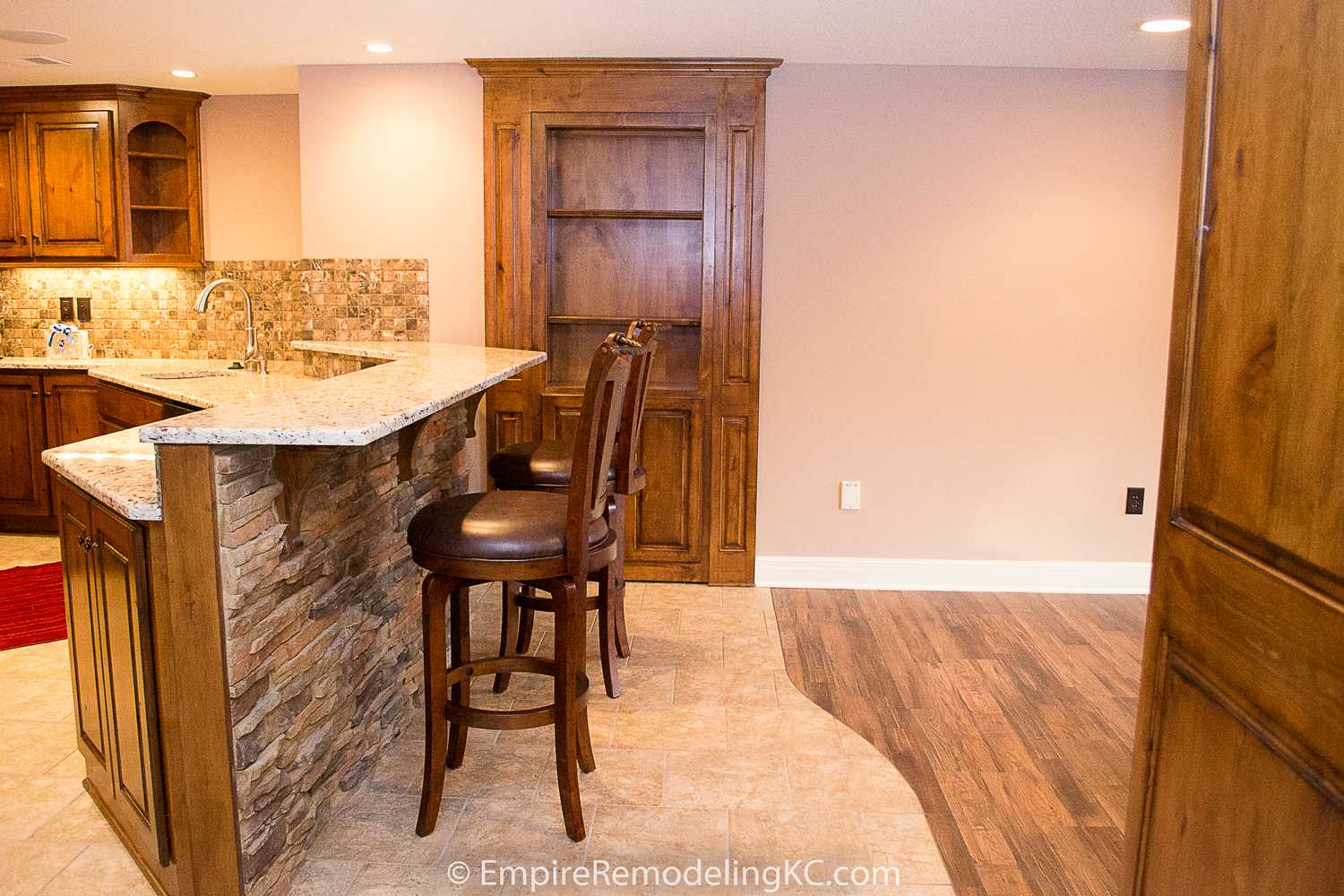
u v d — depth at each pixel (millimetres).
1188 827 1399
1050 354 4527
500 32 3926
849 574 4688
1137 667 3723
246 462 2098
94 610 2357
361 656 2785
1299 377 1149
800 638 3988
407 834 2539
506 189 4539
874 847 2508
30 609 4203
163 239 5438
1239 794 1266
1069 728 3197
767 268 4504
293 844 2365
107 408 5008
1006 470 4609
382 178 4648
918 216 4457
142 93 5078
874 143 4418
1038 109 4375
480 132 4586
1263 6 1227
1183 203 1434
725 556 4672
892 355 4543
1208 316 1366
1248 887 1241
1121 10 3445
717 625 4121
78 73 4766
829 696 3424
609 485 3330
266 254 5379
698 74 4375
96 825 2578
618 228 4766
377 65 4559
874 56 4223
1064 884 2359
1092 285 4480
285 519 2271
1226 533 1312
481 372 3195
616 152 4703
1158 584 1505
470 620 4125
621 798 2719
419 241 4684
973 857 2471
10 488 5305
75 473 2309
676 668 3652
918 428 4590
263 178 5316
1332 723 1077
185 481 2002
